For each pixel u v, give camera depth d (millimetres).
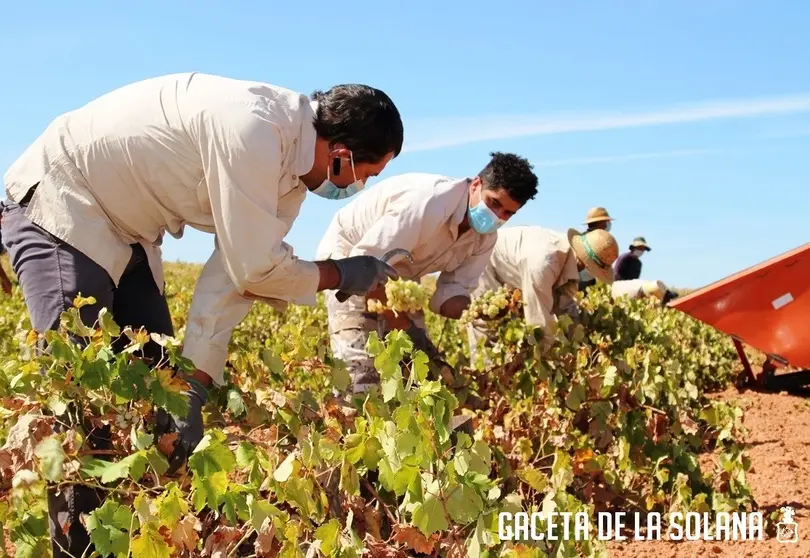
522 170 4355
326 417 3344
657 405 5324
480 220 4430
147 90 3002
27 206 2994
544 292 5613
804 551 4102
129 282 3305
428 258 4672
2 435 2949
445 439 2883
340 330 4508
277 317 9719
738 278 7797
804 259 7578
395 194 4391
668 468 4934
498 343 5387
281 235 3012
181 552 2514
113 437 2938
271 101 2980
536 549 2691
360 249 4199
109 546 2350
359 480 3111
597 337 6207
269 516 2506
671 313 10242
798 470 5707
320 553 2627
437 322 9883
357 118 3051
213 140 2873
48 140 3023
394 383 2992
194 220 3057
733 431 5234
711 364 9562
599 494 4746
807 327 7656
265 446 3119
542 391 5184
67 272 2939
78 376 2682
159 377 2811
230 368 3840
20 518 2686
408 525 2836
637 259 12758
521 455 4336
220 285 3111
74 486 2752
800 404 8391
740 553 4117
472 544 2771
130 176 2963
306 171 3064
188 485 2887
